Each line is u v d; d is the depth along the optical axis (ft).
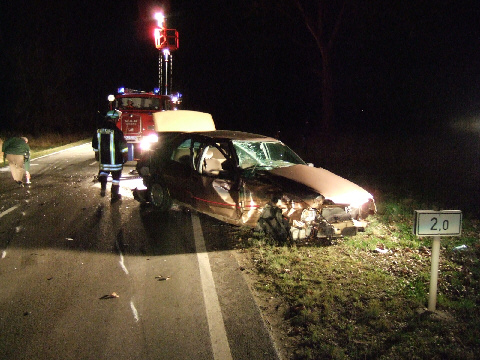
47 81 101.60
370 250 21.65
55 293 16.55
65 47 104.94
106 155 31.37
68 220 26.61
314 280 17.90
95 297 16.26
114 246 21.95
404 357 12.69
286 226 21.93
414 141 75.20
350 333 13.88
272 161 26.27
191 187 25.98
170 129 44.96
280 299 16.38
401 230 25.03
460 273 18.69
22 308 15.34
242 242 22.72
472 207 30.48
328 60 90.48
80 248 21.58
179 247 21.93
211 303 15.94
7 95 97.04
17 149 37.01
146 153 31.24
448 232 14.79
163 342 13.41
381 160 56.80
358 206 22.47
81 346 13.10
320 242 22.57
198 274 18.56
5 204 30.68
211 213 24.89
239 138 25.59
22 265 19.27
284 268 19.11
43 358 12.50
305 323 14.56
